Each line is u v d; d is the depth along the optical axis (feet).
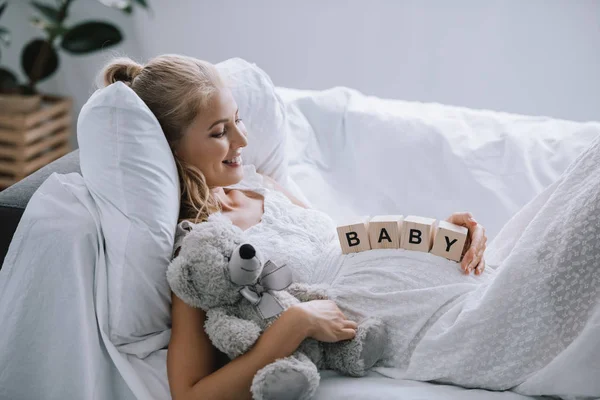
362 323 3.88
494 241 4.58
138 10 8.91
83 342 3.75
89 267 3.80
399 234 4.21
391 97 8.72
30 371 3.84
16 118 8.13
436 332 3.84
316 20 8.53
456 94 8.51
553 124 5.70
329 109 5.82
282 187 5.04
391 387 3.66
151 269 3.81
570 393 3.52
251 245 3.59
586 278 3.63
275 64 8.86
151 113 3.95
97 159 3.82
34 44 8.50
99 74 4.43
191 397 3.52
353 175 5.58
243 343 3.54
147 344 3.91
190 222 4.01
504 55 8.18
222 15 8.75
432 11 8.17
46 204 3.83
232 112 4.27
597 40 7.85
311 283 4.19
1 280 3.78
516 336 3.68
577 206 3.72
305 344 3.75
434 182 5.37
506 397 3.59
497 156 5.34
